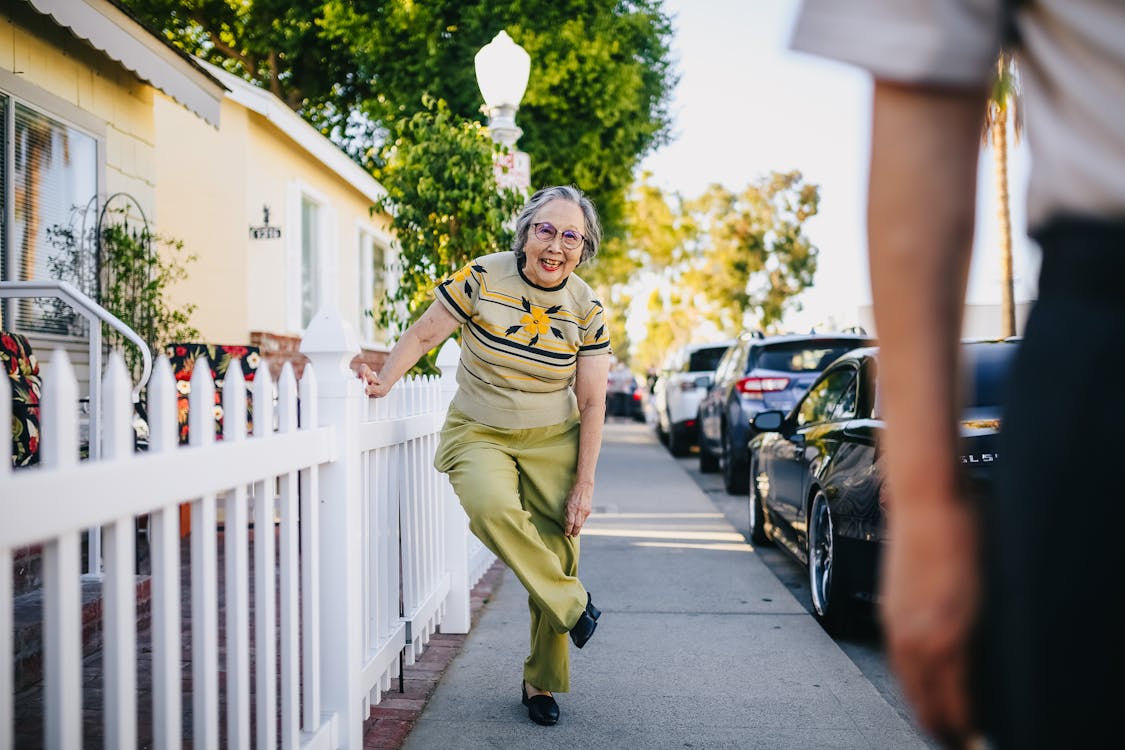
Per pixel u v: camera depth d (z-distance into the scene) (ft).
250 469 7.66
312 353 9.59
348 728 9.62
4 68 19.47
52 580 5.26
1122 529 2.89
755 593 18.92
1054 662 2.97
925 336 3.01
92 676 12.32
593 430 11.19
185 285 32.48
